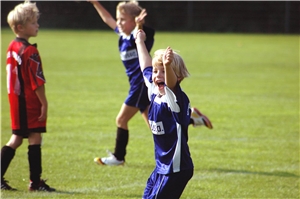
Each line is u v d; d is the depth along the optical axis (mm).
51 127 32906
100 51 84500
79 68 63781
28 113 20094
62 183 21594
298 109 40250
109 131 32188
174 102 14227
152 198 14961
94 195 19922
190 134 31688
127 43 24234
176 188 14828
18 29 20359
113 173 23328
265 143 29469
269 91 49000
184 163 14734
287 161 25766
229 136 31203
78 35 116188
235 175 23219
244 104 42188
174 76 14172
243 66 68625
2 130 31750
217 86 51906
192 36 118125
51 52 81688
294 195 20406
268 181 22344
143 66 16641
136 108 24344
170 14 137250
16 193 19984
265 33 132250
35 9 20578
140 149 28047
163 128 14836
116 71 61625
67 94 45719
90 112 38062
